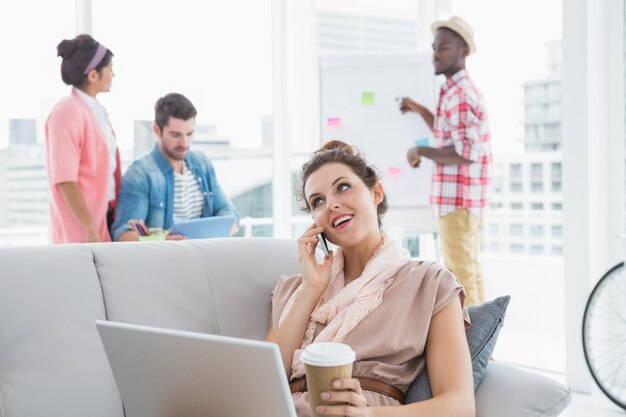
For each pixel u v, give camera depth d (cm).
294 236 472
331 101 438
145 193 392
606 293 368
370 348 165
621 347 367
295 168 473
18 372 161
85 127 372
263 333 195
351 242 178
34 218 395
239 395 112
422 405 145
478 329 169
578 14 357
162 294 184
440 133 410
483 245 505
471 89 398
